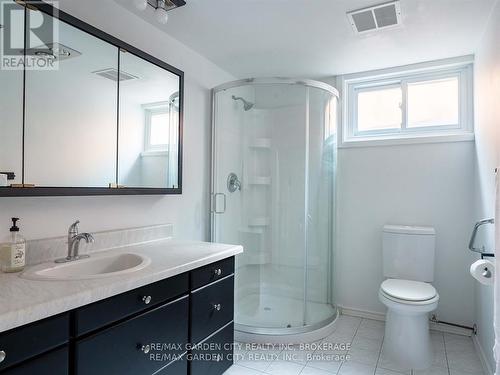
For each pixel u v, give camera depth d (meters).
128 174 1.80
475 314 2.29
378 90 2.81
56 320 0.96
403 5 1.72
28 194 1.31
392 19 1.86
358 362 1.99
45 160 1.42
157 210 2.03
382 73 2.67
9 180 1.29
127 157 1.79
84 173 1.58
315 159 2.54
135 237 1.86
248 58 2.46
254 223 2.68
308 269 2.52
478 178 2.18
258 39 2.14
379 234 2.68
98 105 1.64
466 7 1.73
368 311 2.72
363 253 2.75
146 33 1.94
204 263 1.57
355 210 2.78
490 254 1.64
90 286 1.08
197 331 1.57
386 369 1.92
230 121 2.59
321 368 1.92
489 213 1.85
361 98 2.88
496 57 1.67
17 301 0.93
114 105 1.72
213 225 2.49
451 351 2.14
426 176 2.52
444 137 2.44
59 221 1.49
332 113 2.57
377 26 1.95
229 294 1.84
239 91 2.52
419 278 2.36
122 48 1.73
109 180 1.70
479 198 2.14
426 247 2.35
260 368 1.91
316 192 2.55
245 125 2.66
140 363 1.25
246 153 2.68
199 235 2.38
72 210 1.55
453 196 2.43
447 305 2.45
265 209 2.66
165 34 2.07
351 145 2.78
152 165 1.95
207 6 1.75
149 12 1.83
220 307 1.75
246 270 2.69
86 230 1.61
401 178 2.60
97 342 1.08
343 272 2.83
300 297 2.53
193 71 2.33
